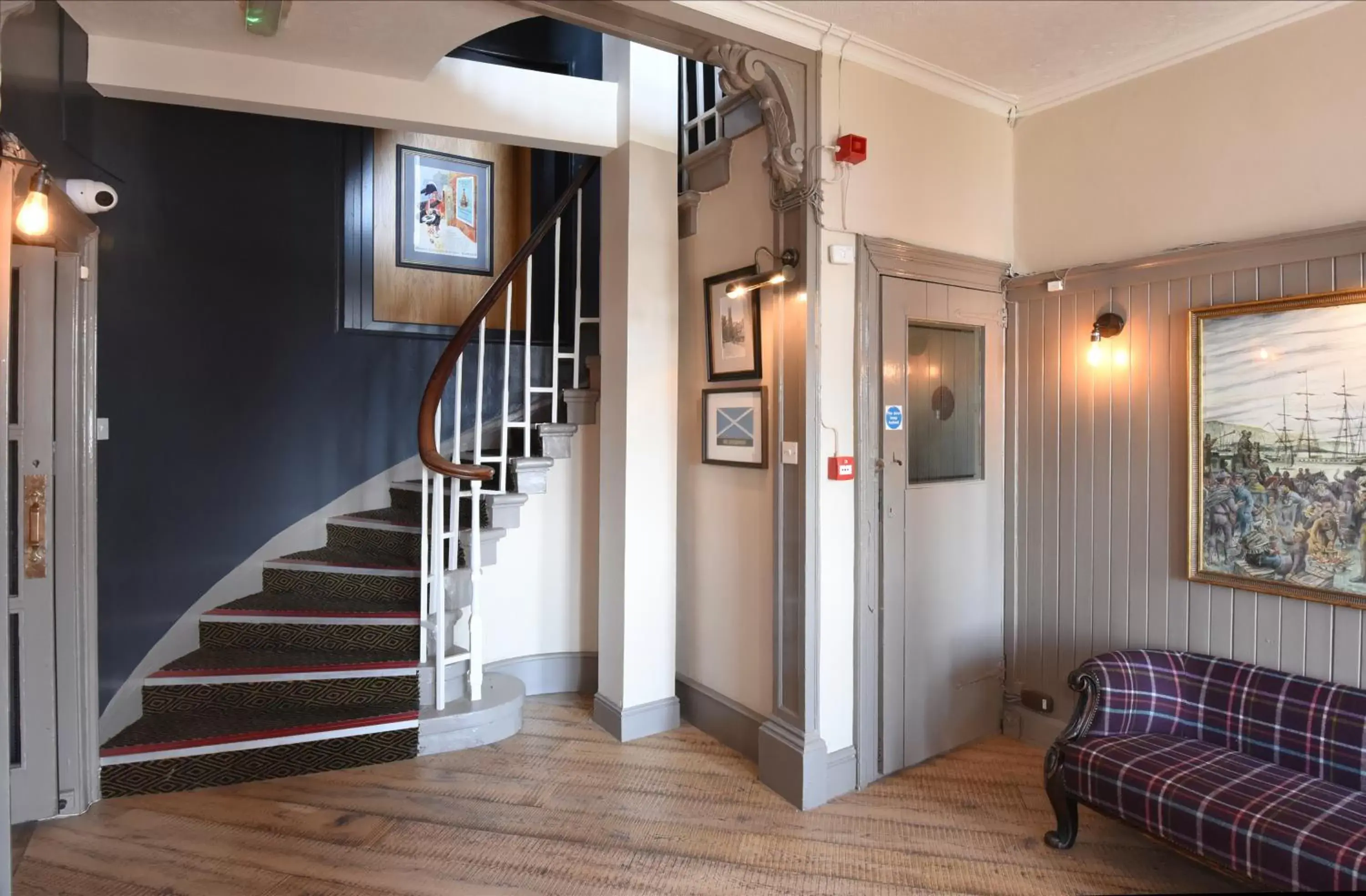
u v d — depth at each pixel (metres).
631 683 3.39
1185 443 2.76
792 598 2.86
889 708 2.99
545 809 2.76
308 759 3.02
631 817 2.71
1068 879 2.34
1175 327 2.78
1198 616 2.74
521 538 3.89
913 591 3.07
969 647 3.29
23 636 2.63
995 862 2.43
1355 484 2.31
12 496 2.61
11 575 2.62
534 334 4.79
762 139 3.01
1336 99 2.39
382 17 2.38
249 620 3.47
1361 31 2.34
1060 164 3.18
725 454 3.26
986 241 3.29
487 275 4.72
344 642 3.48
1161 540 2.84
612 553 3.45
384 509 4.30
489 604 3.83
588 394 3.95
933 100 3.08
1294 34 2.48
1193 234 2.76
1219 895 2.23
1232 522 2.61
